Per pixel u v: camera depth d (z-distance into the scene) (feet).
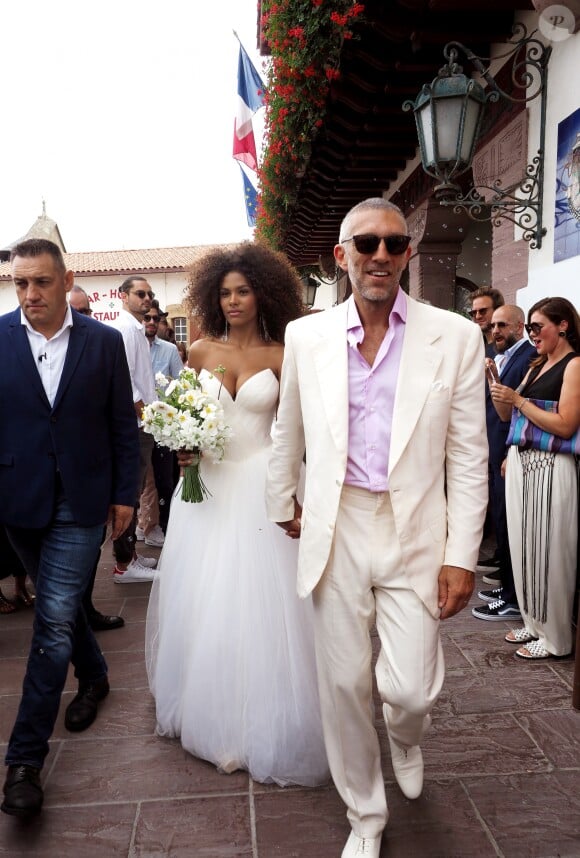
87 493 8.05
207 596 8.55
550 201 13.97
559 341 11.23
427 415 6.14
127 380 8.68
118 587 15.53
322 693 6.68
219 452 8.56
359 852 6.52
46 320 7.85
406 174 25.43
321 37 16.17
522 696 9.97
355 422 6.36
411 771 7.36
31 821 7.38
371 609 6.52
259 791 7.84
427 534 6.24
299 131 19.76
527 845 6.89
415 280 25.55
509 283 16.39
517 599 11.96
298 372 6.64
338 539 6.39
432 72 17.53
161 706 8.95
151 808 7.57
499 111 16.58
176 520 9.16
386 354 6.30
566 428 10.75
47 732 7.73
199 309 9.30
